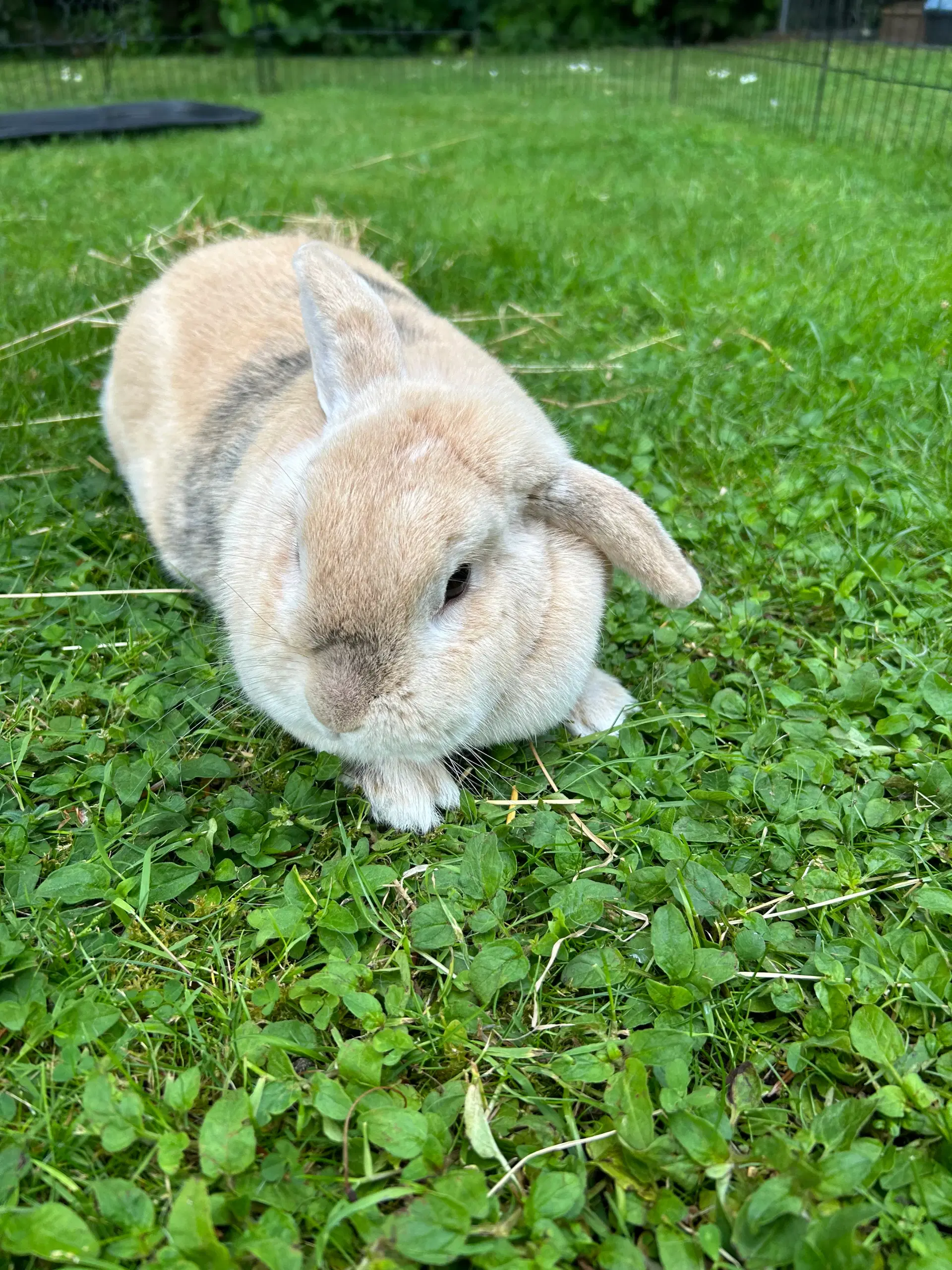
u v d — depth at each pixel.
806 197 1.04
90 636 0.41
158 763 0.35
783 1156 0.23
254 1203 0.23
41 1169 0.23
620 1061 0.25
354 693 0.29
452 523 0.30
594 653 0.37
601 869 0.31
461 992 0.28
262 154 1.30
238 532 0.35
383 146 1.37
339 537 0.30
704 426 0.57
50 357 0.63
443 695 0.31
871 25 1.57
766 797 0.34
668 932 0.28
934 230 0.90
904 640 0.41
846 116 1.45
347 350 0.36
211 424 0.43
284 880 0.31
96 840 0.31
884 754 0.36
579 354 0.66
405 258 0.80
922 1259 0.21
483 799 0.36
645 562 0.35
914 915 0.30
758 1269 0.21
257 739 0.37
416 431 0.32
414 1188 0.22
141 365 0.49
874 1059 0.25
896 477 0.51
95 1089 0.24
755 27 2.63
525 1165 0.24
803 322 0.68
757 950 0.28
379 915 0.30
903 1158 0.23
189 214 0.89
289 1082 0.25
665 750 0.37
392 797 0.34
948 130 1.31
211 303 0.48
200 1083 0.25
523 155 1.30
